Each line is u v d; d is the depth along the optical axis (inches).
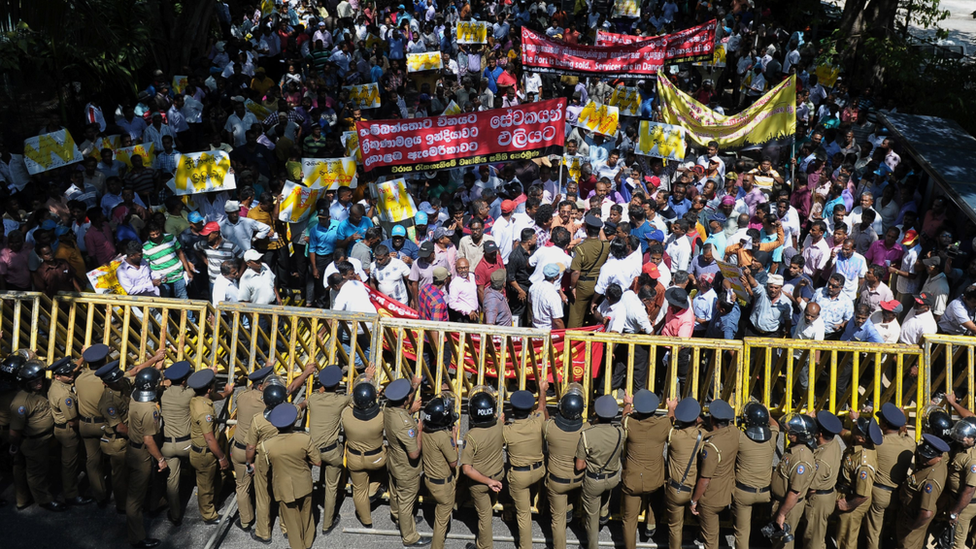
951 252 423.5
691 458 264.1
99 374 273.1
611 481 267.0
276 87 650.8
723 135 542.6
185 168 437.4
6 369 282.7
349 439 273.7
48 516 290.7
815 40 856.3
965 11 1179.3
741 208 473.4
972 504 268.8
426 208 435.5
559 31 848.9
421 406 299.9
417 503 300.8
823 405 328.8
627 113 608.1
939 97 681.6
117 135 502.3
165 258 396.8
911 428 342.6
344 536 285.7
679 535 274.7
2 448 311.4
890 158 561.0
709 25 592.4
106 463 315.0
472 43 802.2
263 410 272.5
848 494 271.0
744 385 303.7
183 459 281.0
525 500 270.5
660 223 435.8
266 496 276.8
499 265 392.2
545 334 301.7
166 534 283.3
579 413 265.7
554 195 490.6
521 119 413.7
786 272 456.8
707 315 374.0
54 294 339.0
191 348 378.3
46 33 453.4
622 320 348.2
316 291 447.5
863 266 419.5
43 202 450.0
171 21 692.1
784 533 264.1
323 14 975.6
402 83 768.9
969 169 480.4
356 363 372.5
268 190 497.0
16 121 616.4
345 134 497.7
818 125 641.0
